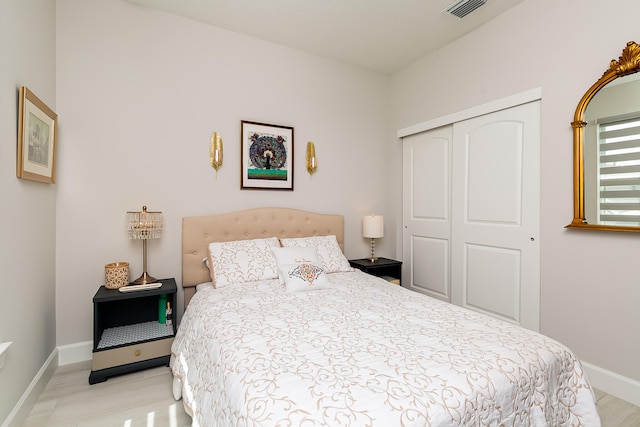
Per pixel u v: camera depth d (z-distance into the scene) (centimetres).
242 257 245
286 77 300
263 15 252
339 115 331
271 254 255
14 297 154
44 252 195
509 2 234
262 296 201
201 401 135
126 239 238
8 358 146
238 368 115
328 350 125
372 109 353
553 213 217
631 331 182
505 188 250
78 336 224
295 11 246
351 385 100
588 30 198
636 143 179
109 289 215
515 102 238
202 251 258
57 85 215
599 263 195
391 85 362
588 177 197
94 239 228
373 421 85
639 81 177
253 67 284
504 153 250
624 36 183
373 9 242
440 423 89
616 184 187
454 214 293
